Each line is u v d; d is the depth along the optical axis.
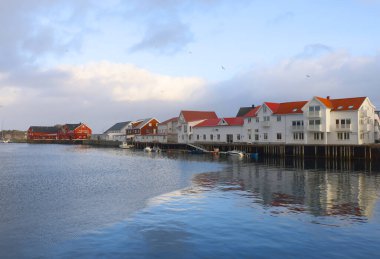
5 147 143.50
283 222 19.08
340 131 62.16
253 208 22.48
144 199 25.98
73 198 26.52
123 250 15.28
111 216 20.94
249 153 71.38
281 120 70.94
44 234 17.56
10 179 37.22
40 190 30.11
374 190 28.91
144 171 45.56
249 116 78.19
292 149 67.69
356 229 17.77
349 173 40.44
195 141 95.12
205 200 25.25
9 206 23.66
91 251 15.23
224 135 85.88
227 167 49.06
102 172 44.47
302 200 24.94
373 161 55.31
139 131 134.25
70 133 191.62
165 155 81.81
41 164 56.97
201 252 14.91
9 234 17.58
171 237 16.84
